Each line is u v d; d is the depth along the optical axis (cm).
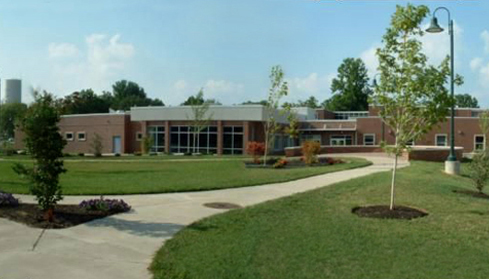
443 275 577
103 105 8912
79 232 795
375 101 1006
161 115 4516
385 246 702
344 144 4775
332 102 8794
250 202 1144
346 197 1166
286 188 1403
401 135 973
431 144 4353
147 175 1803
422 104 938
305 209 1007
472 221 884
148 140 4250
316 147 2469
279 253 664
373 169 2059
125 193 1244
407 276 573
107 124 4972
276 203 1083
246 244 714
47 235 766
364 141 4678
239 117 4188
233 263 619
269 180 1577
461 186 1546
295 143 4925
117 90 12031
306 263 620
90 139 5091
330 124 4850
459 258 645
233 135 4238
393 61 961
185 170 2081
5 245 704
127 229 823
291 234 776
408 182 1461
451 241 732
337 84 8756
